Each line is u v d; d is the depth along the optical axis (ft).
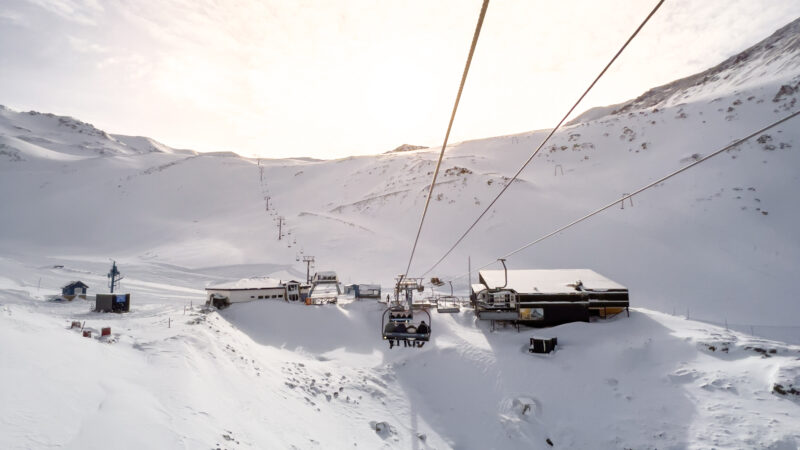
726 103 487.20
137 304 173.68
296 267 302.66
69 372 56.59
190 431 51.62
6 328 63.98
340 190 586.86
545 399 103.50
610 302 141.49
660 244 287.48
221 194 618.85
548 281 157.69
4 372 47.60
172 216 528.63
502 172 510.17
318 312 168.14
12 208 516.32
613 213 349.82
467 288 247.91
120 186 604.90
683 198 347.56
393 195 477.77
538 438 92.79
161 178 650.43
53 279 224.94
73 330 89.10
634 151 485.56
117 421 46.55
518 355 123.34
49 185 608.60
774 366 90.53
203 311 147.33
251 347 122.62
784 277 229.66
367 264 304.50
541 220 352.08
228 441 54.19
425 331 59.67
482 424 100.73
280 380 98.07
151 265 306.55
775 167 346.13
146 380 65.77
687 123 491.72
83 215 502.38
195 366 79.56
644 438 83.71
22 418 39.86
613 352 113.91
